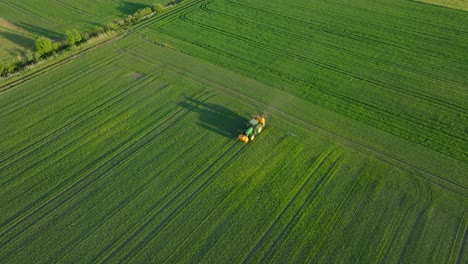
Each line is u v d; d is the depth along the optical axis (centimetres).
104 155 2883
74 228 2380
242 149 2919
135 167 2781
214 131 3088
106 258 2220
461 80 3678
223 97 3456
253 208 2491
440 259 2206
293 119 3206
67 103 3391
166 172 2741
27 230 2372
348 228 2372
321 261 2205
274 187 2628
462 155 2858
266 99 3431
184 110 3306
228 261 2206
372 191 2592
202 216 2444
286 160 2825
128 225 2395
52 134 3075
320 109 3312
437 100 3425
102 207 2505
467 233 2334
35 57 3891
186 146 2950
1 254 2244
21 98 3447
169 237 2330
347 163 2802
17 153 2909
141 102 3403
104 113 3281
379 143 2969
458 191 2592
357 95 3484
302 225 2391
